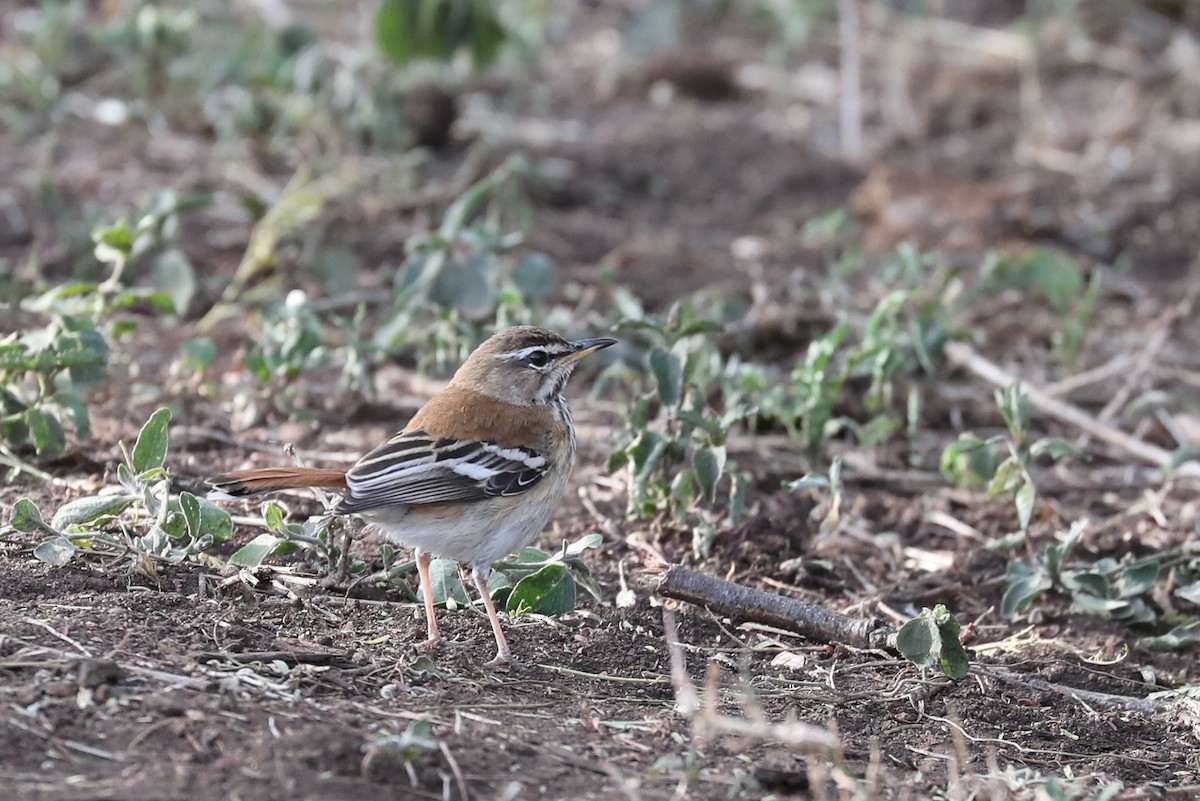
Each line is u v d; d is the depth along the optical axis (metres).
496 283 14.52
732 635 10.12
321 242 17.17
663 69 24.47
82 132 20.44
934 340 13.79
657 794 7.55
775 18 27.22
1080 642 10.72
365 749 7.44
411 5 19.62
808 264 18.12
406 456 9.25
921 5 27.58
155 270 14.55
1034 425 14.43
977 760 8.66
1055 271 15.44
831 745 7.52
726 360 15.44
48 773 6.98
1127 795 8.25
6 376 11.21
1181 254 18.67
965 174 20.94
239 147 19.89
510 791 7.37
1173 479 13.20
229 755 7.28
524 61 24.34
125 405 12.81
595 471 12.73
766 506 12.38
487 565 9.52
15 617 8.42
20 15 25.53
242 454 12.26
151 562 9.33
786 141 22.30
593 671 9.29
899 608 11.05
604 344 10.39
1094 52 25.31
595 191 20.27
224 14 24.95
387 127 19.58
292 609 9.43
